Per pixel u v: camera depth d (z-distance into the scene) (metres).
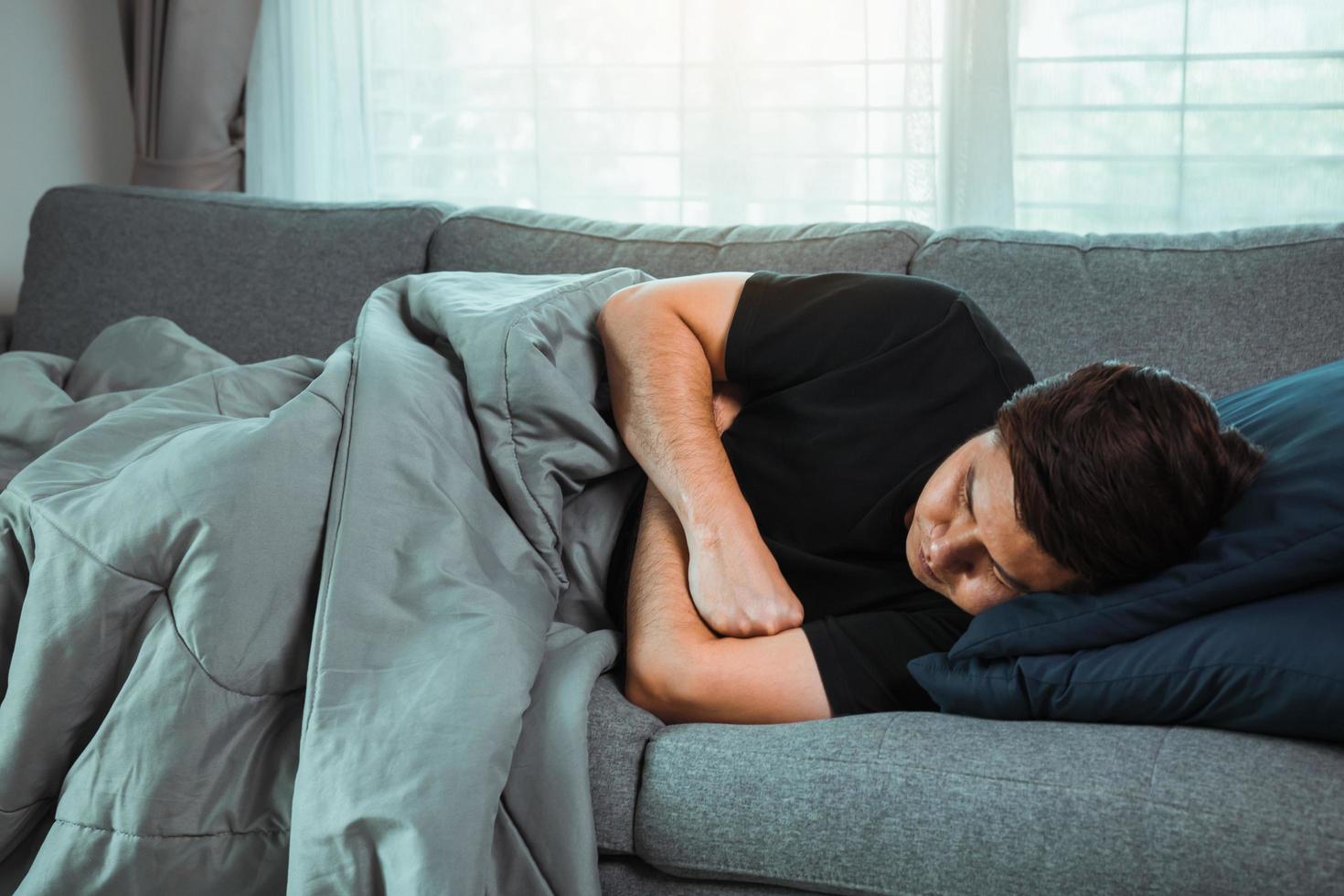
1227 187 1.99
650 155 2.30
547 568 1.15
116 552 0.97
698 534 1.13
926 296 1.23
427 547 1.02
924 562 1.09
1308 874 0.74
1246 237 1.47
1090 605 0.95
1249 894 0.75
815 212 2.19
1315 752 0.84
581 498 1.27
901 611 1.12
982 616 1.00
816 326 1.23
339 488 1.03
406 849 0.83
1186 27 1.96
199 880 0.92
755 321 1.25
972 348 1.21
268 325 1.78
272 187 2.43
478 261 1.75
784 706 1.04
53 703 0.96
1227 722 0.89
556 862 0.91
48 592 0.98
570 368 1.25
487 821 0.87
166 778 0.92
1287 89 1.93
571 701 0.98
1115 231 2.05
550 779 0.94
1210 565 0.91
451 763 0.87
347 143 2.39
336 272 1.78
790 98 2.16
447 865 0.83
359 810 0.85
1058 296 1.47
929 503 1.08
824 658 1.05
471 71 2.36
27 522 1.03
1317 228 1.44
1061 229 2.09
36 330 1.88
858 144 2.15
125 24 2.40
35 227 1.94
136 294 1.84
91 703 0.98
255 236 1.84
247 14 2.35
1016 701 0.95
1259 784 0.79
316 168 2.40
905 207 2.09
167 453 1.03
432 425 1.12
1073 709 0.94
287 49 2.35
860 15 2.11
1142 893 0.78
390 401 1.10
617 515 1.27
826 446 1.19
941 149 2.10
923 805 0.86
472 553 1.04
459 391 1.19
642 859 0.97
